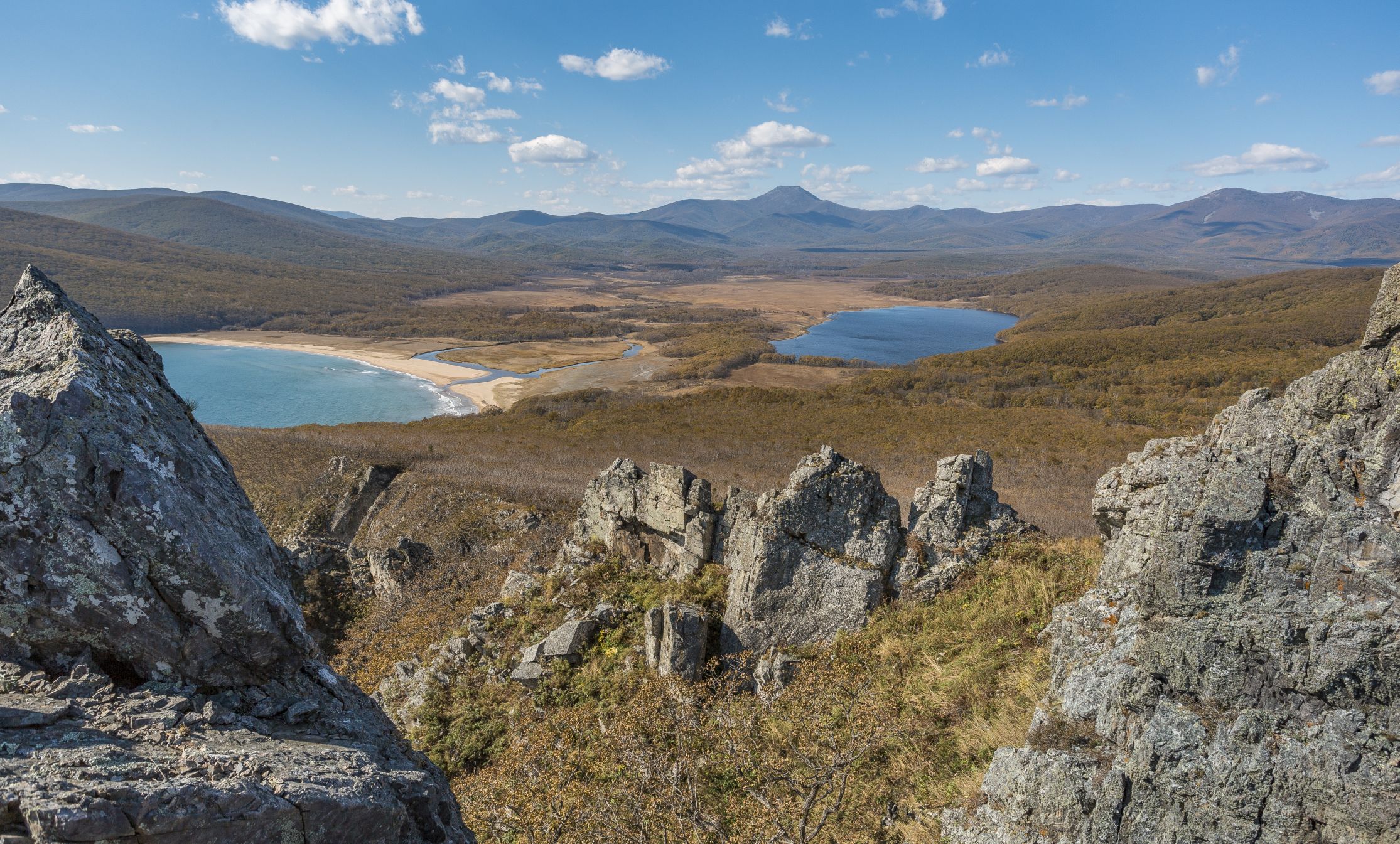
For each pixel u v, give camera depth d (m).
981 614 16.58
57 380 5.61
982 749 12.21
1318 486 7.87
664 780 12.95
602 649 19.67
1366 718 6.93
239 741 5.38
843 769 12.62
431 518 38.62
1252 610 7.71
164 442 6.06
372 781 5.48
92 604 5.37
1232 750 7.50
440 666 21.42
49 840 3.89
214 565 5.66
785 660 16.84
